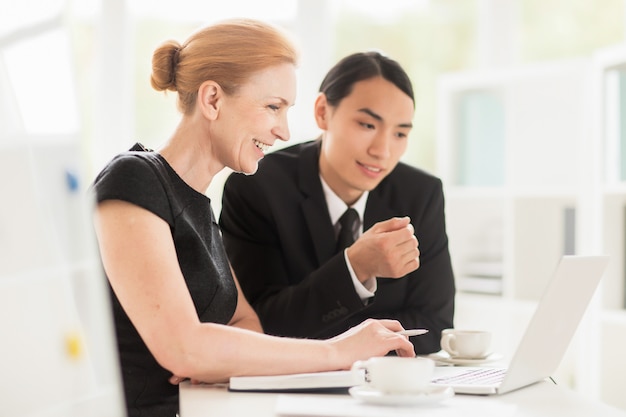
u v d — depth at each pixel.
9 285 1.06
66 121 1.08
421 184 2.68
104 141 4.67
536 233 4.45
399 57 5.24
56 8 1.09
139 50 4.75
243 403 1.50
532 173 4.47
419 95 5.26
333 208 2.59
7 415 1.06
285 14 4.92
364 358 1.73
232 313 2.07
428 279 2.60
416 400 1.44
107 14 4.64
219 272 1.98
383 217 2.62
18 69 1.07
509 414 1.39
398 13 5.24
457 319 4.68
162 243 1.72
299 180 2.60
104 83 4.66
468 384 1.65
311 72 4.96
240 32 1.94
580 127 4.20
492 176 4.66
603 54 3.93
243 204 2.61
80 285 1.06
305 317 2.30
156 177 1.79
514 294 4.48
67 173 1.07
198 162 1.98
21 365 1.06
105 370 1.07
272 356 1.68
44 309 1.06
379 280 2.53
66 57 1.09
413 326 2.49
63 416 1.05
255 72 1.93
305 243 2.58
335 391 1.63
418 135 5.29
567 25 5.04
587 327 3.97
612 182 3.93
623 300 3.91
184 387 1.71
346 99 2.47
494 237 4.63
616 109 3.92
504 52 5.16
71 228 1.07
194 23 4.79
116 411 1.07
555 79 4.39
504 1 5.15
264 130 1.96
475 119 4.72
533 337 1.58
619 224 3.94
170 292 1.67
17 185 1.07
